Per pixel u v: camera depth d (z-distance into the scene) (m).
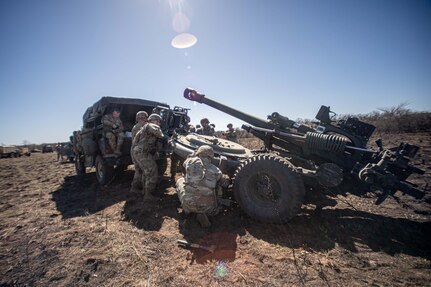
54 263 2.50
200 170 3.24
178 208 3.95
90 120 6.11
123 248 2.74
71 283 2.19
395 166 3.19
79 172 7.48
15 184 6.80
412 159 6.11
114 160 5.21
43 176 8.03
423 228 3.15
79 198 4.84
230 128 9.39
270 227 3.20
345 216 3.51
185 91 5.81
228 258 2.51
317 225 3.25
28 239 3.05
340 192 3.78
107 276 2.27
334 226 3.21
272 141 4.55
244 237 2.95
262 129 4.42
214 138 4.77
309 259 2.48
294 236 2.97
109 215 3.79
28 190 5.88
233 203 3.99
